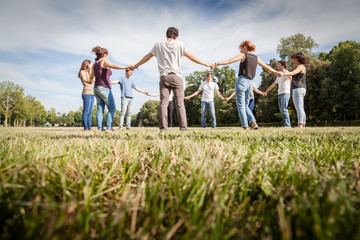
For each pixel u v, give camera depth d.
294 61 6.21
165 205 0.65
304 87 6.21
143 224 0.53
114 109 6.58
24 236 0.46
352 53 23.61
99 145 1.74
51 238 0.43
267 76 29.77
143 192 0.67
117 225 0.51
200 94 43.19
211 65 4.76
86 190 0.61
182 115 4.63
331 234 0.44
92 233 0.51
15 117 59.06
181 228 0.55
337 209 0.49
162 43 4.42
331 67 24.92
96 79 6.09
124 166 1.07
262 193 0.75
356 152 1.43
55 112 114.88
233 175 0.87
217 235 0.48
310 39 30.97
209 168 0.91
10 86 55.72
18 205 0.58
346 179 0.81
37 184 0.71
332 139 2.16
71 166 0.94
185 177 0.80
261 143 1.97
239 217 0.59
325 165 1.10
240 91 5.49
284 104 7.23
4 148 1.40
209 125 42.41
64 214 0.47
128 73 7.84
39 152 1.30
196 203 0.62
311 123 24.19
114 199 0.70
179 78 4.52
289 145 1.75
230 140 2.16
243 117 5.54
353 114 24.78
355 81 23.52
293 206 0.54
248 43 5.30
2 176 0.73
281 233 0.52
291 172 0.90
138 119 87.25
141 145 1.78
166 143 1.77
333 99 23.42
